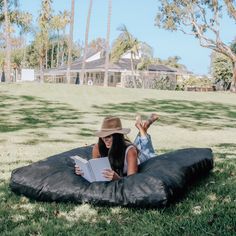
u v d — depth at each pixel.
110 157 5.43
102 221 4.69
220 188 5.93
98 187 5.16
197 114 22.89
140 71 59.75
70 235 4.30
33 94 27.73
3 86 30.83
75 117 19.36
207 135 14.70
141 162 5.96
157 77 58.66
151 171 5.33
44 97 26.81
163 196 4.89
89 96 28.56
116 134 5.39
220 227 4.40
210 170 6.81
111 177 5.23
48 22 72.38
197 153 6.42
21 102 24.44
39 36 75.88
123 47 60.06
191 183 5.99
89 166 5.28
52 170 5.57
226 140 13.38
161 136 14.10
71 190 5.22
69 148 10.64
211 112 24.08
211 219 4.63
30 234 4.34
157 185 4.98
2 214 4.95
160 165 5.50
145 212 4.91
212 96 32.44
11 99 25.38
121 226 4.52
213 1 42.56
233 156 8.95
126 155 5.41
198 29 43.50
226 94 34.53
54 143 11.70
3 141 11.98
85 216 4.84
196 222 4.56
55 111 21.55
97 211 4.96
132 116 20.64
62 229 4.46
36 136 13.20
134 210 4.99
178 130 16.06
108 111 22.36
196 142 12.60
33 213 4.98
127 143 5.55
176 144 12.02
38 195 5.35
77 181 5.32
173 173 5.34
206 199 5.45
